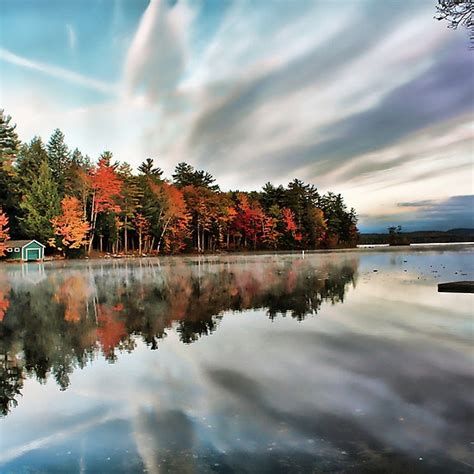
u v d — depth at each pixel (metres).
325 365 7.27
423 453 4.19
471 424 4.78
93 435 4.89
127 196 75.88
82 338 10.23
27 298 18.62
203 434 4.80
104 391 6.38
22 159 76.31
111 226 72.88
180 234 84.31
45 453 4.51
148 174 93.12
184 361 7.85
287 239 102.88
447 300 14.68
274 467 4.04
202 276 27.98
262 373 6.95
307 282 22.61
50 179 69.38
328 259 50.19
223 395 6.00
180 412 5.45
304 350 8.36
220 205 92.81
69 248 66.50
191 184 97.31
